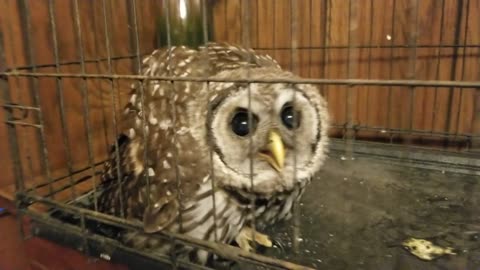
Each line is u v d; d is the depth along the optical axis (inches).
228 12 60.0
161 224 29.9
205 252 31.6
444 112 53.2
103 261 32.4
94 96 47.7
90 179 45.6
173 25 52.0
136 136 36.5
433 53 52.2
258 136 33.2
